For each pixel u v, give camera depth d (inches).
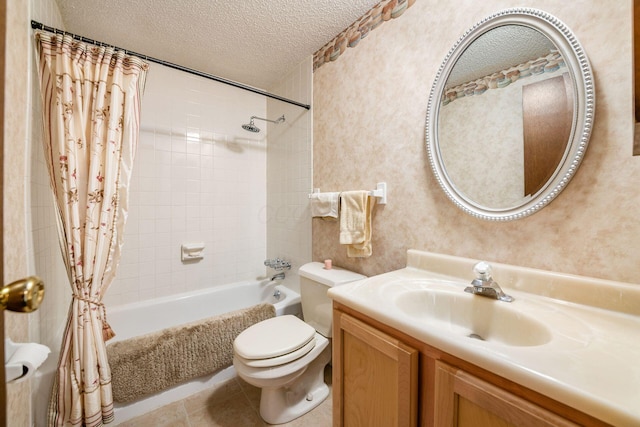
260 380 44.2
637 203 26.7
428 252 45.2
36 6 42.4
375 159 54.9
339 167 63.9
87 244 43.5
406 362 26.3
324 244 69.6
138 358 49.4
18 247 33.0
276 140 89.0
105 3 52.1
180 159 79.0
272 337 48.9
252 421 50.0
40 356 24.0
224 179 87.1
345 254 63.2
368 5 53.9
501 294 32.6
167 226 77.5
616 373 18.0
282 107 85.0
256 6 53.5
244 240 91.6
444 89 42.6
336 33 62.8
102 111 45.9
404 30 48.7
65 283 58.1
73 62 43.9
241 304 86.4
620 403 15.3
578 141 29.6
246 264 92.1
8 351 24.0
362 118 57.6
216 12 55.0
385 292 35.2
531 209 33.3
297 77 77.5
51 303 48.5
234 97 88.3
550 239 32.6
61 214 42.9
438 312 36.2
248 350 44.8
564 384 17.0
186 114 79.6
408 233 49.1
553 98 31.6
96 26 58.9
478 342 22.3
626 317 26.5
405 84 48.8
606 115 28.2
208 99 83.4
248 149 91.8
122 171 48.0
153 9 53.9
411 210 48.4
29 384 36.8
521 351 20.8
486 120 37.8
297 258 80.2
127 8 53.5
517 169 34.8
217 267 86.4
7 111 29.9
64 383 41.5
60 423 40.7
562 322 26.1
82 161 44.6
